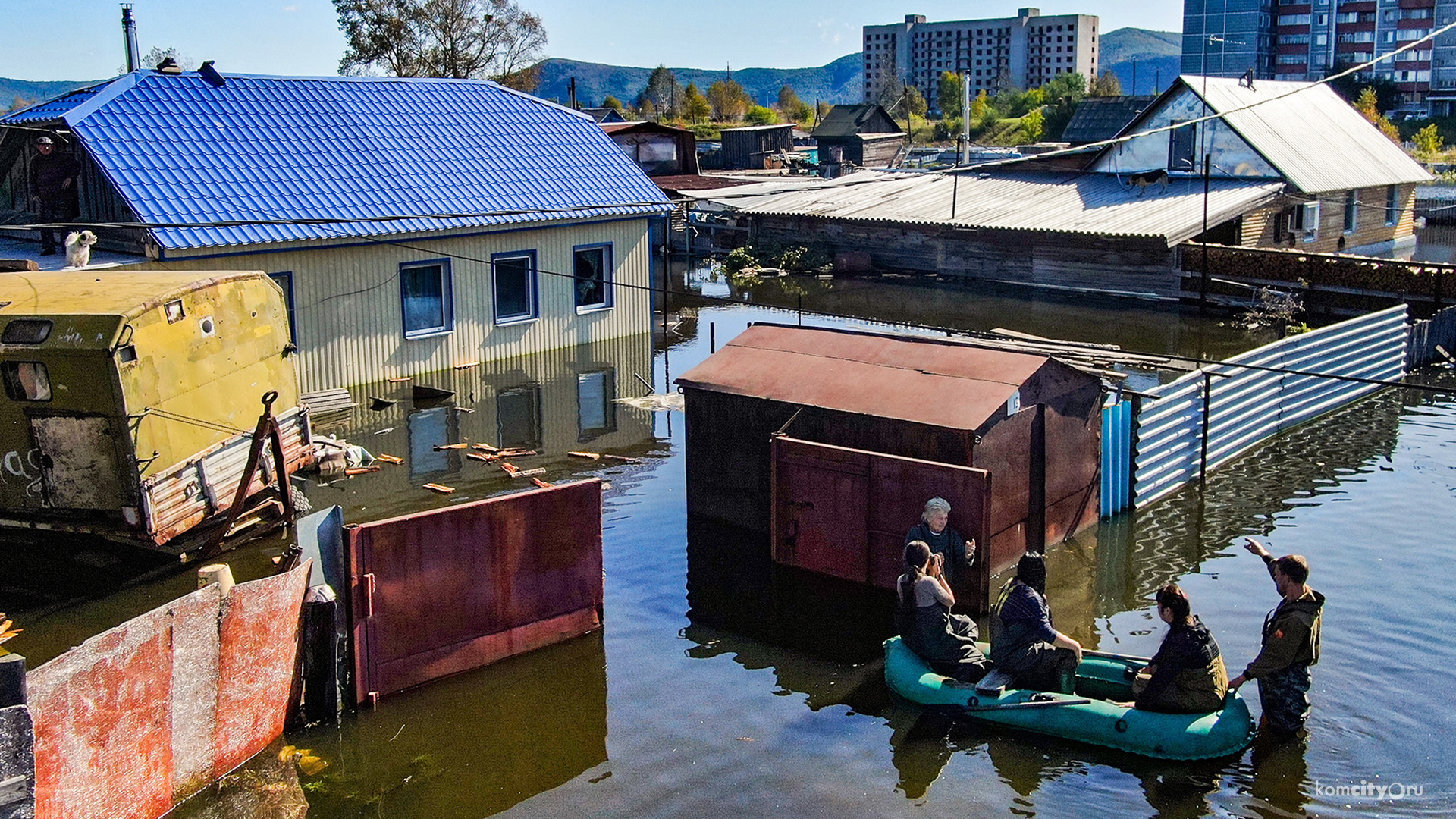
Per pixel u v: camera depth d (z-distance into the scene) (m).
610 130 47.41
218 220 19.94
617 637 11.56
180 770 8.47
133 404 11.80
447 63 68.50
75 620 11.77
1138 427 14.94
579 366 23.97
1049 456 13.46
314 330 21.39
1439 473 16.17
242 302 14.04
